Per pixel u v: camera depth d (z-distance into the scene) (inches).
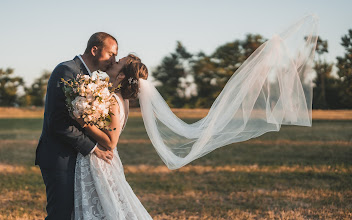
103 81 107.4
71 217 112.4
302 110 120.9
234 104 123.9
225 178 256.2
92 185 111.7
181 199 207.3
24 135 549.3
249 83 122.5
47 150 111.3
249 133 124.4
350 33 567.5
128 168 298.0
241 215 176.6
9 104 988.6
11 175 269.9
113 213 109.9
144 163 320.2
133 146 425.4
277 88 121.6
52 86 108.7
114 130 112.6
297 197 204.8
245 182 244.1
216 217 174.7
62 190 109.7
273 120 121.1
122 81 117.6
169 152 129.8
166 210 187.3
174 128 128.3
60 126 107.9
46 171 111.2
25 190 225.8
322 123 632.4
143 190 227.6
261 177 256.2
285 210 183.9
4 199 206.7
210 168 293.7
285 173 268.2
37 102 997.8
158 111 127.7
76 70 110.1
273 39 122.0
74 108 103.4
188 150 129.3
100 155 112.7
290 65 120.8
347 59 624.1
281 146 407.8
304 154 350.0
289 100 120.3
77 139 109.0
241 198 208.1
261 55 122.7
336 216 172.4
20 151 389.4
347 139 453.1
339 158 323.6
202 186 235.3
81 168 111.5
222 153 368.2
